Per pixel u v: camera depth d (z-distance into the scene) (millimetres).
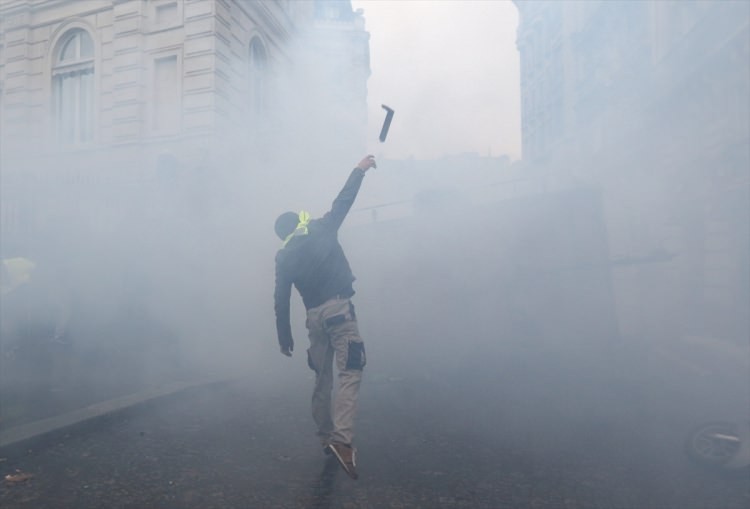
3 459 2795
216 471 2713
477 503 2438
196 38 10742
